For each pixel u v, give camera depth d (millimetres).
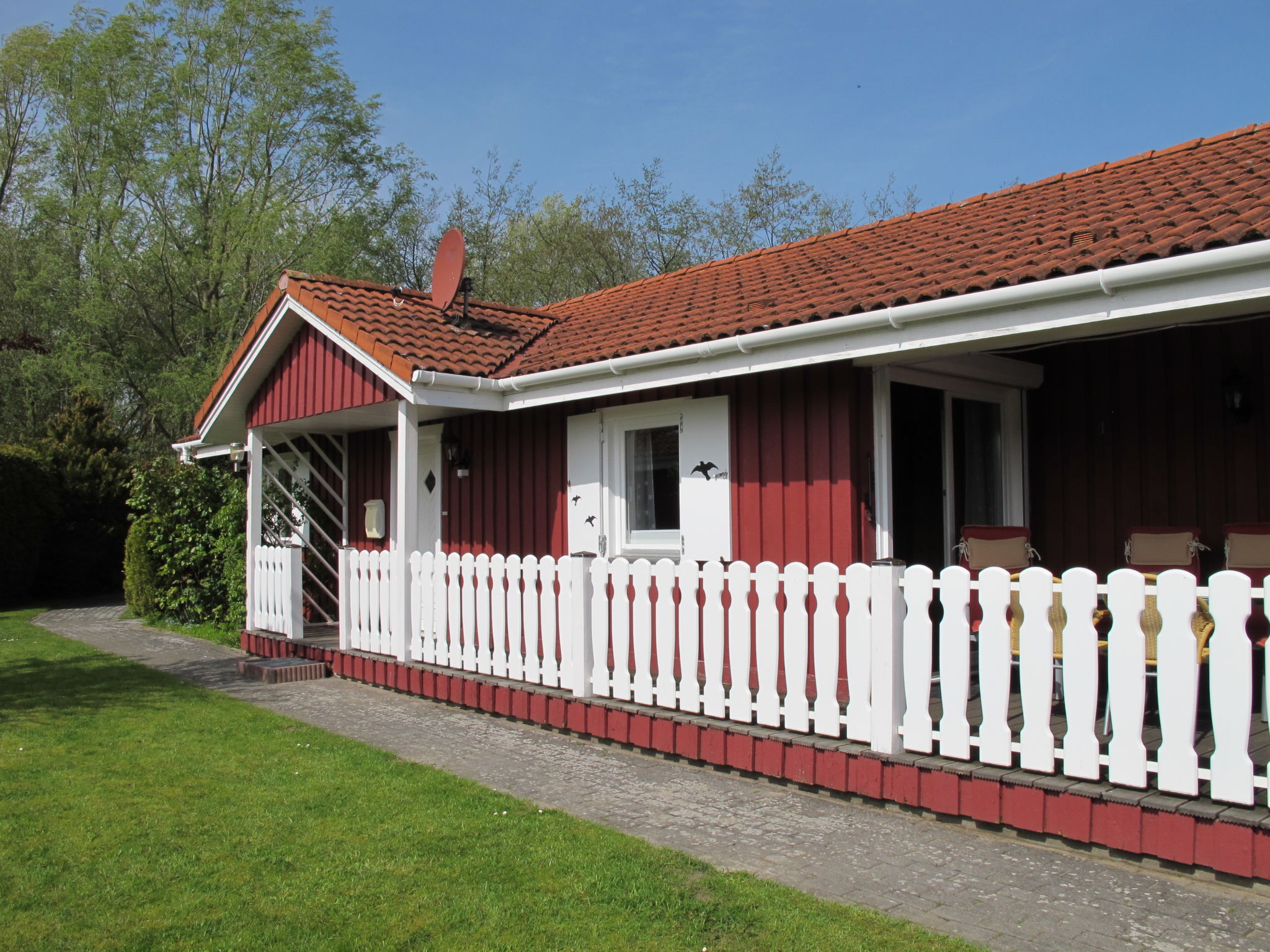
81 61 27062
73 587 20250
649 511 8242
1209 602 4082
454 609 8219
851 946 3518
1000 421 7676
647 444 8297
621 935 3670
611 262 30969
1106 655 6195
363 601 9531
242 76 27469
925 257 7066
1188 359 6871
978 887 4062
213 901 4066
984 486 7648
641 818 5109
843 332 5914
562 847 4609
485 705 7703
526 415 9547
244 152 26859
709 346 6609
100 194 27297
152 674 10055
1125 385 7219
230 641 12391
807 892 4051
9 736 7129
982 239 7062
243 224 25547
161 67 27531
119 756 6504
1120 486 7215
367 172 28641
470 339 9414
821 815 5090
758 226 29969
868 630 5211
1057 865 4285
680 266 30328
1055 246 5738
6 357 27625
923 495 7035
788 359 6301
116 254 25891
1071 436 7527
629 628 6660
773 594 5664
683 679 6188
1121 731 4305
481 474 10148
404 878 4277
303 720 7723
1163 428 6992
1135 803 4180
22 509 18781
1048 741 4547
